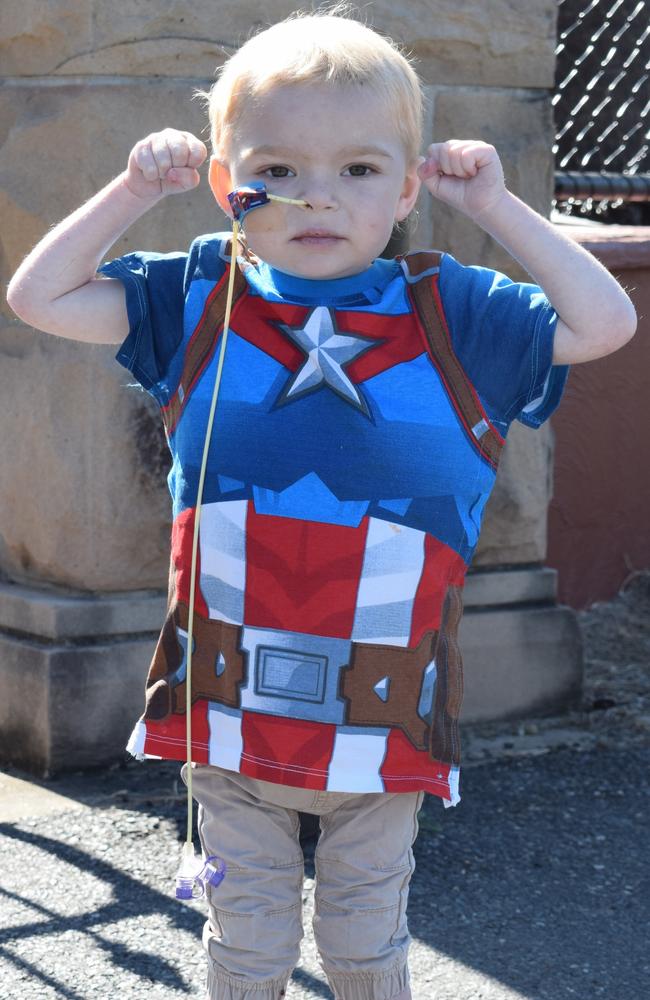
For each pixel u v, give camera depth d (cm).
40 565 392
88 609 381
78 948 283
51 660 376
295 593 203
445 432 206
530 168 419
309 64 198
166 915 298
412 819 217
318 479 203
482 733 427
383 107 201
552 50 420
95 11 359
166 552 389
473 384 208
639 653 508
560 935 300
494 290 211
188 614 210
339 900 215
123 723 386
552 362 208
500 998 272
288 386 206
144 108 367
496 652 432
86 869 320
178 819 351
